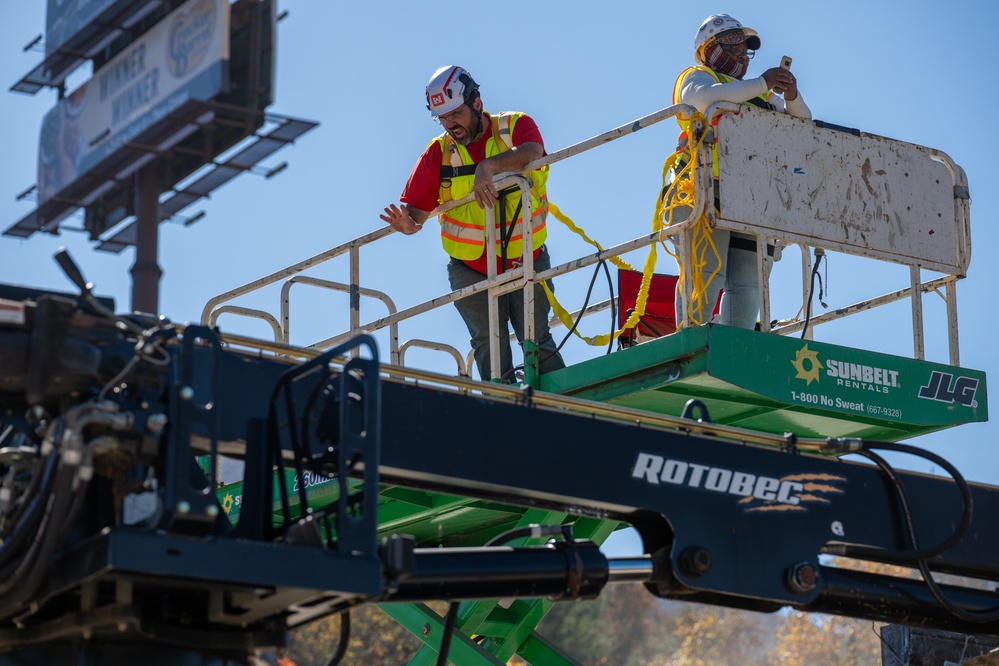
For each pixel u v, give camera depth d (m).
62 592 6.31
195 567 5.97
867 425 10.11
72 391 6.31
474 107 10.22
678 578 7.66
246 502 6.71
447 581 7.25
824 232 9.99
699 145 9.55
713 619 57.12
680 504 7.77
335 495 9.66
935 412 10.07
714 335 9.19
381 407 7.25
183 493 6.07
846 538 8.17
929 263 10.48
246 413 6.93
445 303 10.38
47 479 6.13
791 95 10.18
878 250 10.23
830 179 10.09
